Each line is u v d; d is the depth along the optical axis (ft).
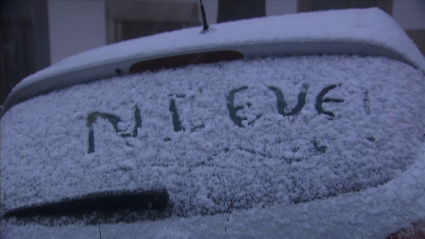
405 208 6.57
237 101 7.33
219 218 6.77
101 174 7.20
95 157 7.33
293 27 8.13
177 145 7.17
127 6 24.73
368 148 6.89
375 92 7.23
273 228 6.65
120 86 7.81
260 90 7.36
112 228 6.91
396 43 7.73
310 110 7.14
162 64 7.82
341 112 7.11
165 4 25.03
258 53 7.67
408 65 7.59
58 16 24.39
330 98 7.21
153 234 6.80
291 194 6.75
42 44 24.59
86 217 7.04
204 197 6.88
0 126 8.25
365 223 6.55
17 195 7.41
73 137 7.58
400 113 7.11
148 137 7.29
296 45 7.61
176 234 6.75
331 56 7.56
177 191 6.95
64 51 24.70
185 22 25.29
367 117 7.06
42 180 7.39
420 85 7.48
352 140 6.93
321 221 6.61
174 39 8.42
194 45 7.76
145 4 24.95
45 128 7.80
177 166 7.06
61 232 7.03
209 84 7.52
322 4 24.50
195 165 7.04
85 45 24.72
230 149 7.05
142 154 7.20
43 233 7.07
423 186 6.68
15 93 8.48
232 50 7.68
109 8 24.59
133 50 8.19
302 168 6.85
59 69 8.29
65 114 7.82
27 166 7.57
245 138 7.08
